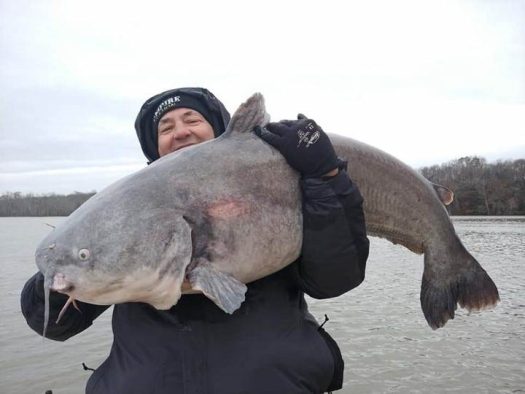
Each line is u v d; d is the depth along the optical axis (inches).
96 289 32.2
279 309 35.7
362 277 37.1
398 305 210.2
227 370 32.8
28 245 561.9
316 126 36.3
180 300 34.7
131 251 32.1
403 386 119.9
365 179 44.4
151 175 35.2
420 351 146.3
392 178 45.9
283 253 36.3
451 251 48.5
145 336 34.5
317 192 35.0
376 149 46.4
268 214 36.0
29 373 134.1
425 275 47.9
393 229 46.7
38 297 38.9
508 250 408.8
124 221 32.7
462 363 135.0
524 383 120.5
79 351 152.2
